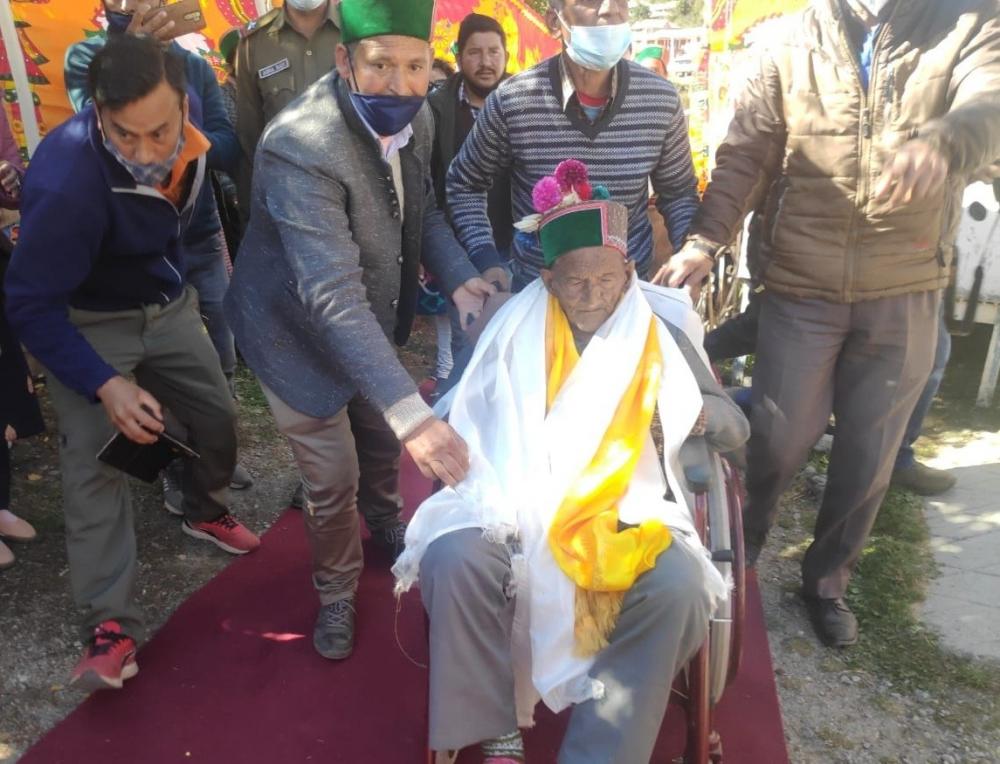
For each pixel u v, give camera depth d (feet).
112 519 8.53
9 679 8.84
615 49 8.17
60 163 7.54
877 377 8.78
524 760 7.73
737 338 10.83
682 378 7.20
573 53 8.30
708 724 6.84
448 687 6.50
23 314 7.65
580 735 6.34
